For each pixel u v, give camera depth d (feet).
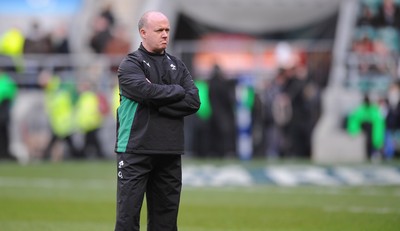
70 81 229.86
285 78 221.46
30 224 113.50
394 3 239.50
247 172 193.77
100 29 247.29
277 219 117.29
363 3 241.55
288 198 147.23
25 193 156.35
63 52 244.42
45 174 193.16
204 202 141.08
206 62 228.43
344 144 220.64
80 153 227.81
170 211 73.67
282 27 254.47
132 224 71.41
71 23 249.75
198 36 254.47
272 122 220.84
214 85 220.02
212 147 223.30
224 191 160.76
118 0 249.96
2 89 224.74
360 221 113.39
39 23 250.16
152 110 71.31
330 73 226.38
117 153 72.74
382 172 191.31
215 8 253.65
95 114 225.76
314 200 143.43
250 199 146.00
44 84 231.91
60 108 226.99
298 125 220.64
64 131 226.99
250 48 226.38
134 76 70.85
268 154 221.87
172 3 250.16
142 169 71.72
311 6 252.83
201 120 222.28
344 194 153.58
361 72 229.04
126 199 71.31
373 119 220.43
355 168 199.41
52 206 135.44
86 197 149.28
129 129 71.56
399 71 226.79
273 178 183.62
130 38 246.68
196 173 192.13
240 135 222.07
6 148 227.81
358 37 239.30
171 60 73.67
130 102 71.67
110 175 190.19
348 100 223.30
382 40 238.48
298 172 192.95
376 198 145.79
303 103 220.64
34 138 229.25
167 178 73.15
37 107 229.86
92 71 231.50
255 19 254.88
